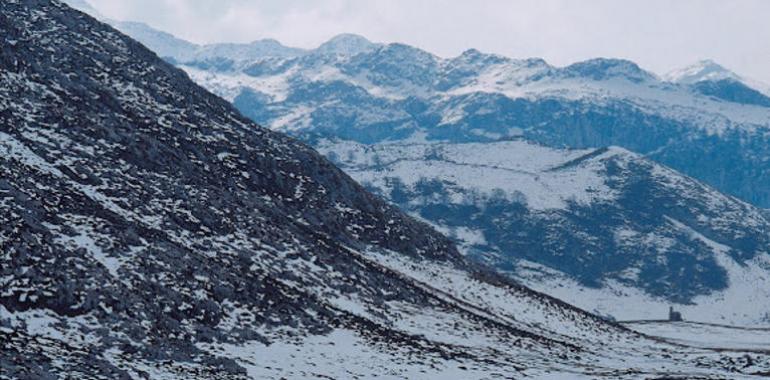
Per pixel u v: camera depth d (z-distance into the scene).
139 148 78.62
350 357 53.78
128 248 55.06
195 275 55.97
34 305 43.69
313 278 71.31
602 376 61.25
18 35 87.38
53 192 58.81
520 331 79.25
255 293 58.47
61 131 73.25
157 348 45.12
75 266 48.31
